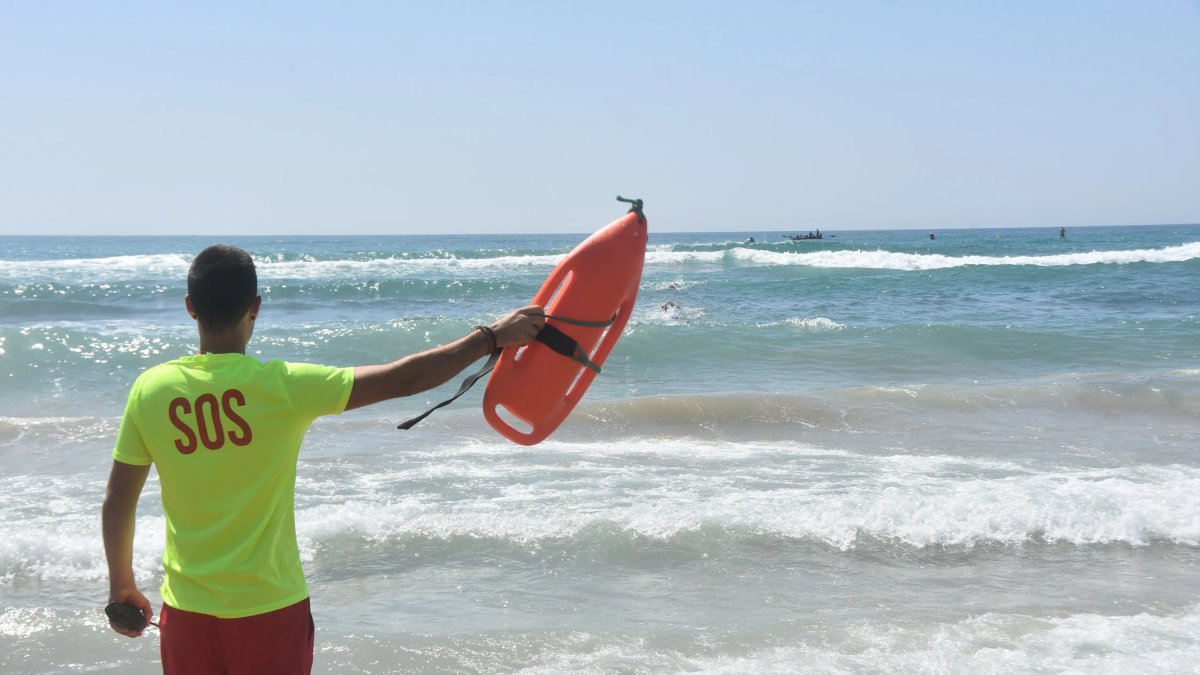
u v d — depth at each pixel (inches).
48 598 194.7
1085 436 360.5
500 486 278.7
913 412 398.3
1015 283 1147.9
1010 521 242.5
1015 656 163.9
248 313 91.7
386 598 196.4
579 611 189.3
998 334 620.7
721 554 221.5
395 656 165.0
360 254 1932.8
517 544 225.9
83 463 316.2
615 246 98.3
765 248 2260.1
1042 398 420.2
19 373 487.2
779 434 363.6
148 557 214.4
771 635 174.2
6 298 927.0
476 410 401.7
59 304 882.8
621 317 101.1
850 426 375.6
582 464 309.3
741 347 585.0
